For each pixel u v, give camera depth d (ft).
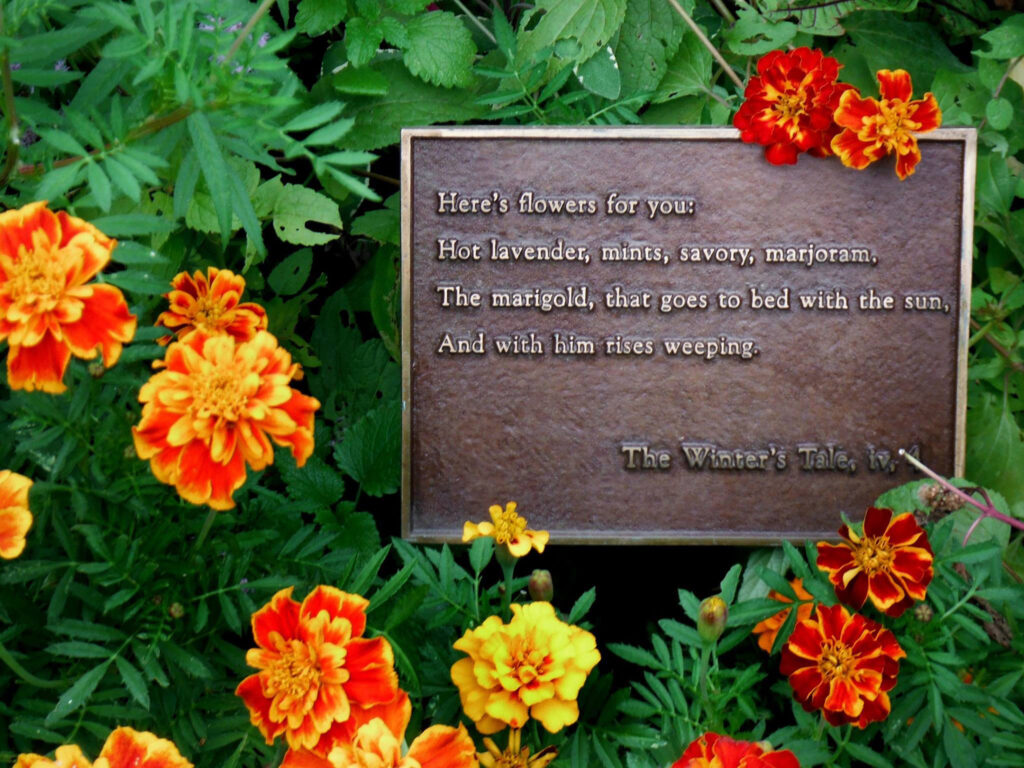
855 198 2.59
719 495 2.62
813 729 2.35
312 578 2.45
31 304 2.06
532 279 2.60
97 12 2.24
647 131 2.58
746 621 2.38
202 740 2.27
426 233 2.60
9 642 2.24
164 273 2.67
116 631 2.21
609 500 2.62
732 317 2.60
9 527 2.05
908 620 2.39
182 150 2.50
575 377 2.61
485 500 2.62
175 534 2.28
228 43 2.27
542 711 2.26
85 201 2.25
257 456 2.11
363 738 2.10
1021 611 2.36
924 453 2.62
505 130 2.58
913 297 2.60
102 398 2.26
